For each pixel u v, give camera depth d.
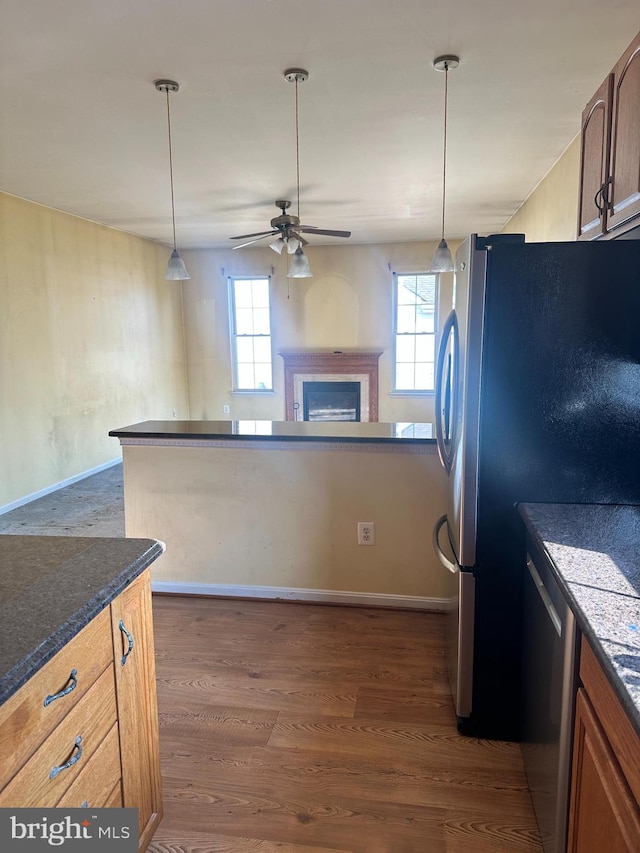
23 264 4.85
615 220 1.78
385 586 2.76
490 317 1.65
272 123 3.28
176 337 7.87
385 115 3.18
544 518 1.54
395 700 2.06
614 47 2.45
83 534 4.07
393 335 7.53
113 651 1.20
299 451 2.74
